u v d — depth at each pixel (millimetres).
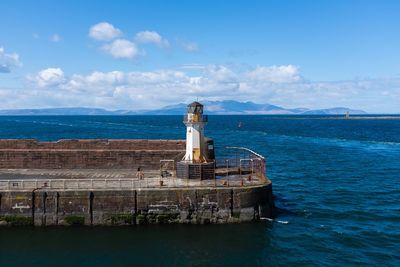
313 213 30281
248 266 21328
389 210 31359
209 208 26359
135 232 25078
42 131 115188
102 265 21266
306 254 22797
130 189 25969
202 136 30562
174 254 22516
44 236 24469
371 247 23906
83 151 33812
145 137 92062
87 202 25734
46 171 32594
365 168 51125
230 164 36125
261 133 113688
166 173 31266
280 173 46781
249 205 26812
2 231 25000
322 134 113562
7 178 29891
